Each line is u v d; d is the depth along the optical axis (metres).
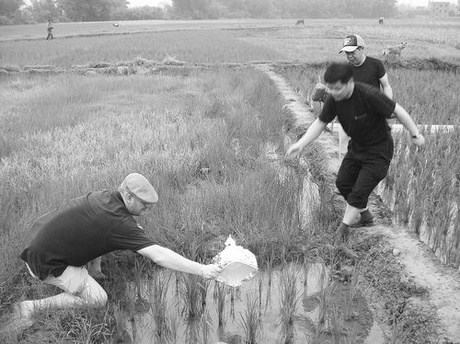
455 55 22.66
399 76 15.52
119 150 7.82
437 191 5.57
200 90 13.91
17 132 9.02
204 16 115.56
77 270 3.99
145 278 4.62
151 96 12.92
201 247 5.04
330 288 4.40
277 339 3.86
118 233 3.80
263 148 8.28
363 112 4.39
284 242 5.06
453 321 3.63
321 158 7.42
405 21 87.25
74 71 19.02
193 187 6.46
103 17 94.31
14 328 3.82
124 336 3.89
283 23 75.88
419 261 4.43
